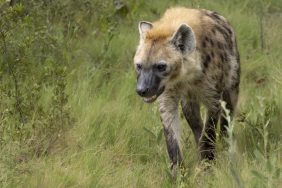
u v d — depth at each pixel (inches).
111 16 738.8
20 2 633.0
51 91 553.6
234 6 833.5
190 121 505.0
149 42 455.8
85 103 554.9
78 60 644.1
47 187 430.3
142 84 446.9
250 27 752.3
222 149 474.3
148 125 524.4
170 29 460.4
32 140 484.4
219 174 436.1
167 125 473.7
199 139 498.6
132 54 679.1
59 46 631.8
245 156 465.7
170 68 450.9
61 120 504.4
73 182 438.6
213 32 482.0
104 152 483.5
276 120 524.4
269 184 367.6
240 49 693.9
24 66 570.3
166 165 447.2
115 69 645.3
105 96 589.0
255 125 511.8
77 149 489.7
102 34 714.2
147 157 493.7
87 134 509.0
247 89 610.9
